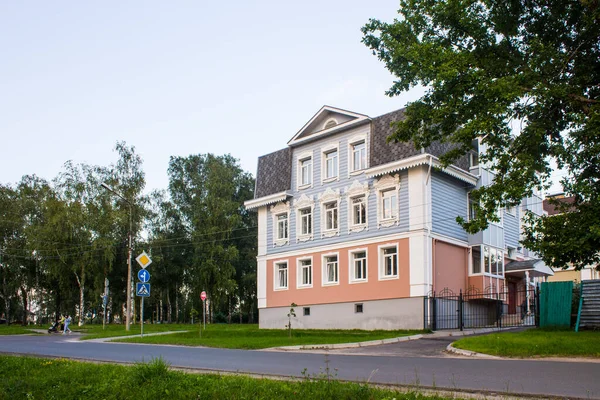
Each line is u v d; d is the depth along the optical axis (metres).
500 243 34.31
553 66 18.41
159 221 59.88
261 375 11.52
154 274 58.41
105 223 49.62
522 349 16.02
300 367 13.20
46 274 57.72
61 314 64.50
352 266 32.97
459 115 19.33
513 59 19.33
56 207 50.88
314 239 35.28
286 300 36.34
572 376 10.81
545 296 21.75
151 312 72.00
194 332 30.67
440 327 29.05
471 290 31.81
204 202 55.53
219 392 8.74
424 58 18.83
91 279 52.81
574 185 17.48
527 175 16.84
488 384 9.88
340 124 34.12
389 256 31.31
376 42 21.27
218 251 54.00
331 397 8.20
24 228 53.62
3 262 57.00
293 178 37.28
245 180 68.44
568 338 17.02
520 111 18.70
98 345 22.62
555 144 18.86
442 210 31.05
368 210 32.41
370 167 31.91
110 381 10.18
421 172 30.09
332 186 34.69
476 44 20.16
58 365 12.80
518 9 19.91
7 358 13.98
